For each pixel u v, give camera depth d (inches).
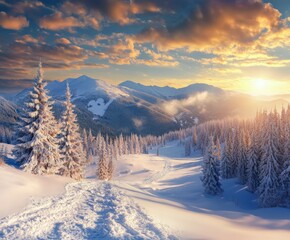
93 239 600.1
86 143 5167.3
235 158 2637.8
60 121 1642.5
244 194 2001.7
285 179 1674.5
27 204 773.3
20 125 1279.5
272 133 1788.9
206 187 2033.7
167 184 2989.7
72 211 774.5
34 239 572.4
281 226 1115.9
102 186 1196.5
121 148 5610.2
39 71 1298.0
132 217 773.9
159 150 7849.4
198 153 6190.9
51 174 1295.5
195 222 896.9
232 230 892.6
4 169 1037.2
